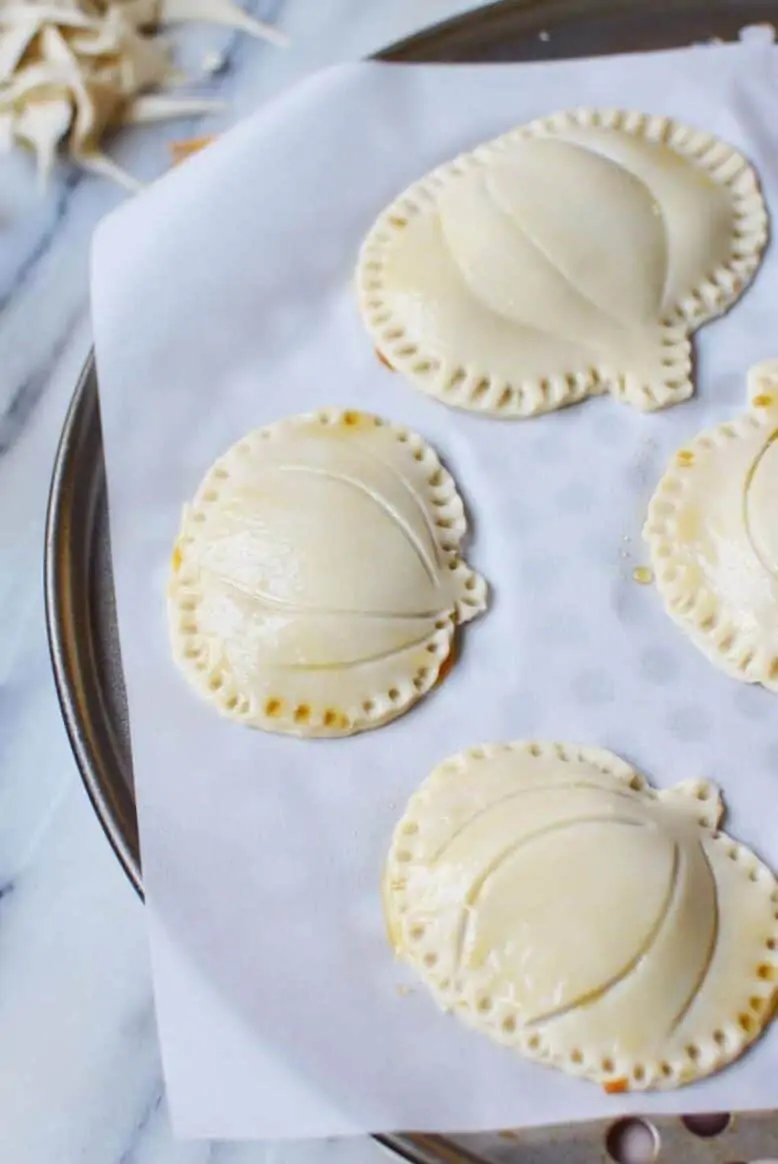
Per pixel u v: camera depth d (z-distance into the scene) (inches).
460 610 24.3
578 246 25.1
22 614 26.1
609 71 26.4
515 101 26.4
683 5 27.0
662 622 24.2
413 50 26.8
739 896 23.0
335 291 25.8
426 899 23.0
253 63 29.2
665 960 22.4
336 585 23.9
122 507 24.7
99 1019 24.2
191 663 24.1
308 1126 22.3
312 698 23.8
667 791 23.5
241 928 23.0
